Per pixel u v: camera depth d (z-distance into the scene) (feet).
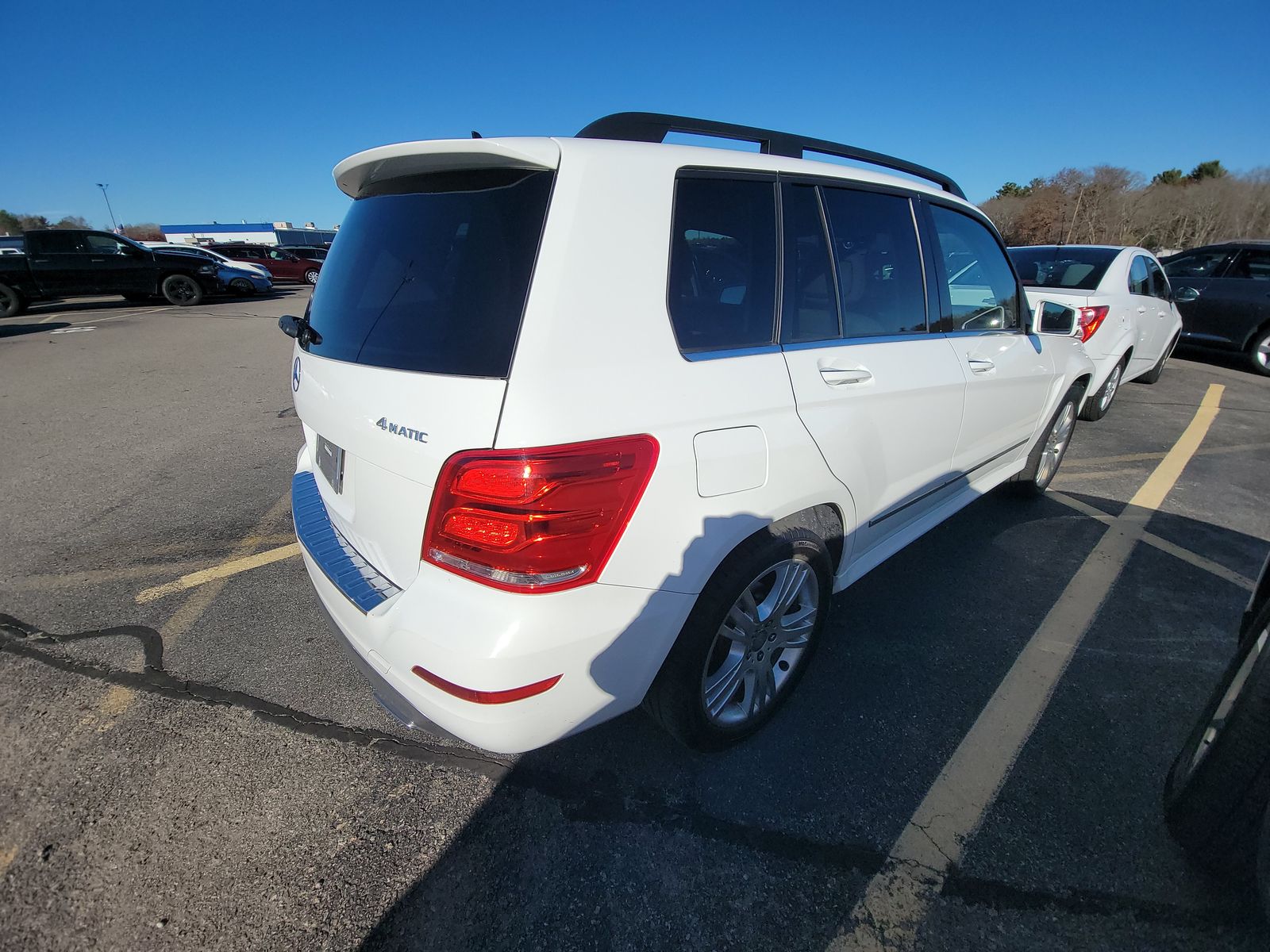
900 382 7.68
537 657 4.98
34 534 12.35
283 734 7.43
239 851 6.02
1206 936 5.28
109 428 19.12
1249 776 5.14
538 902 5.58
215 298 60.03
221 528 12.63
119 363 28.81
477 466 4.77
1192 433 19.47
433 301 5.42
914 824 6.29
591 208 5.13
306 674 8.43
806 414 6.43
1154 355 23.77
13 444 17.62
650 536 5.29
